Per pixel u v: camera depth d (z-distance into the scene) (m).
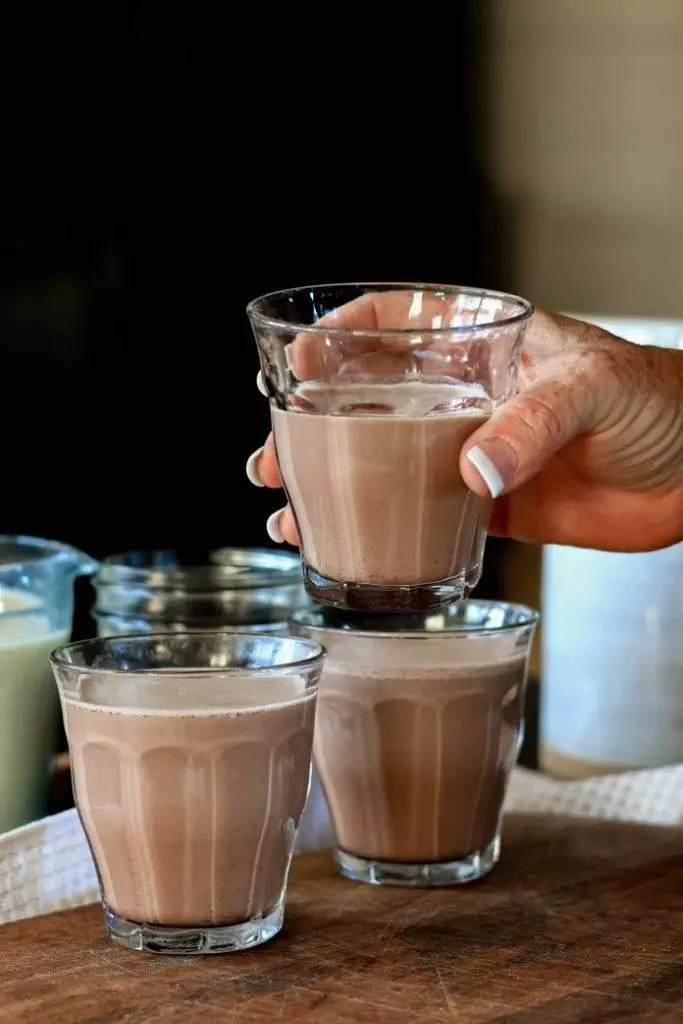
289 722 0.85
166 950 0.84
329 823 1.10
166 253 2.26
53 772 1.15
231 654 0.93
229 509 2.35
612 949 0.85
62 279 2.17
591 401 0.90
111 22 2.13
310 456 0.81
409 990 0.79
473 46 2.53
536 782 1.21
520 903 0.94
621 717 1.34
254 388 2.35
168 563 1.23
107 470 2.25
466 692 0.96
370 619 1.06
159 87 2.20
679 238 2.39
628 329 1.27
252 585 1.15
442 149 2.55
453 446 0.80
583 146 2.47
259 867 0.85
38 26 2.06
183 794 0.82
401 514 0.80
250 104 2.30
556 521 1.14
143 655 0.92
